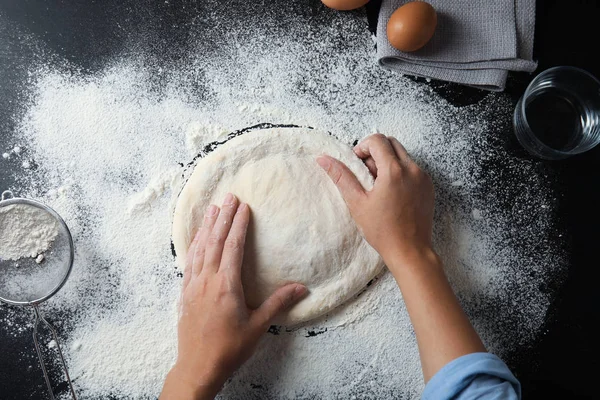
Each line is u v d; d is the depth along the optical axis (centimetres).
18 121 88
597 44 94
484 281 92
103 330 87
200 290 79
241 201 85
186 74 90
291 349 88
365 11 93
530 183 94
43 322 86
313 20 92
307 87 92
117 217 88
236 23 92
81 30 90
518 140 94
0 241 81
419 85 93
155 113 90
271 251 83
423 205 82
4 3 89
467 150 93
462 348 69
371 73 93
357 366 89
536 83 91
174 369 78
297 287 84
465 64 91
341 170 83
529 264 93
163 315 88
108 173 88
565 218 94
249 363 87
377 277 89
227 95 91
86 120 89
